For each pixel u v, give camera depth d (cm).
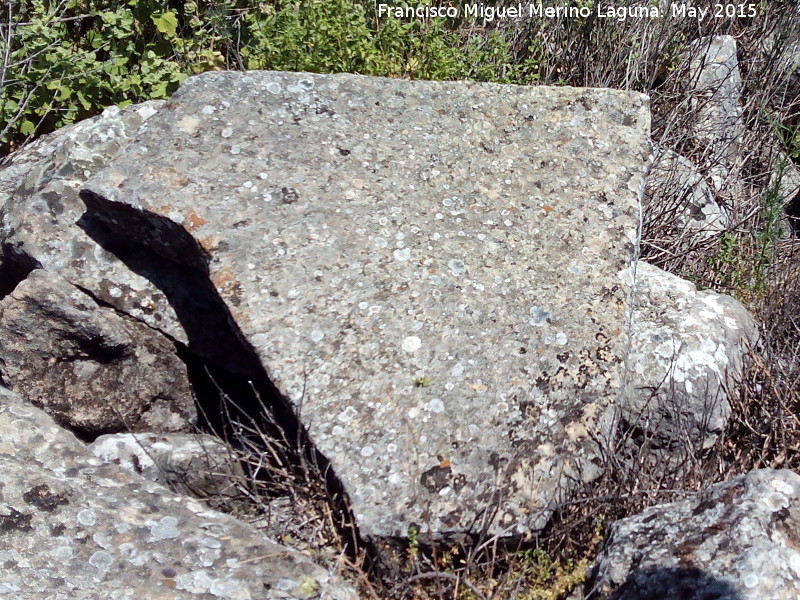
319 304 139
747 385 157
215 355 156
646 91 237
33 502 118
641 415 147
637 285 166
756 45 271
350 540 126
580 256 152
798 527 111
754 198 229
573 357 139
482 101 173
